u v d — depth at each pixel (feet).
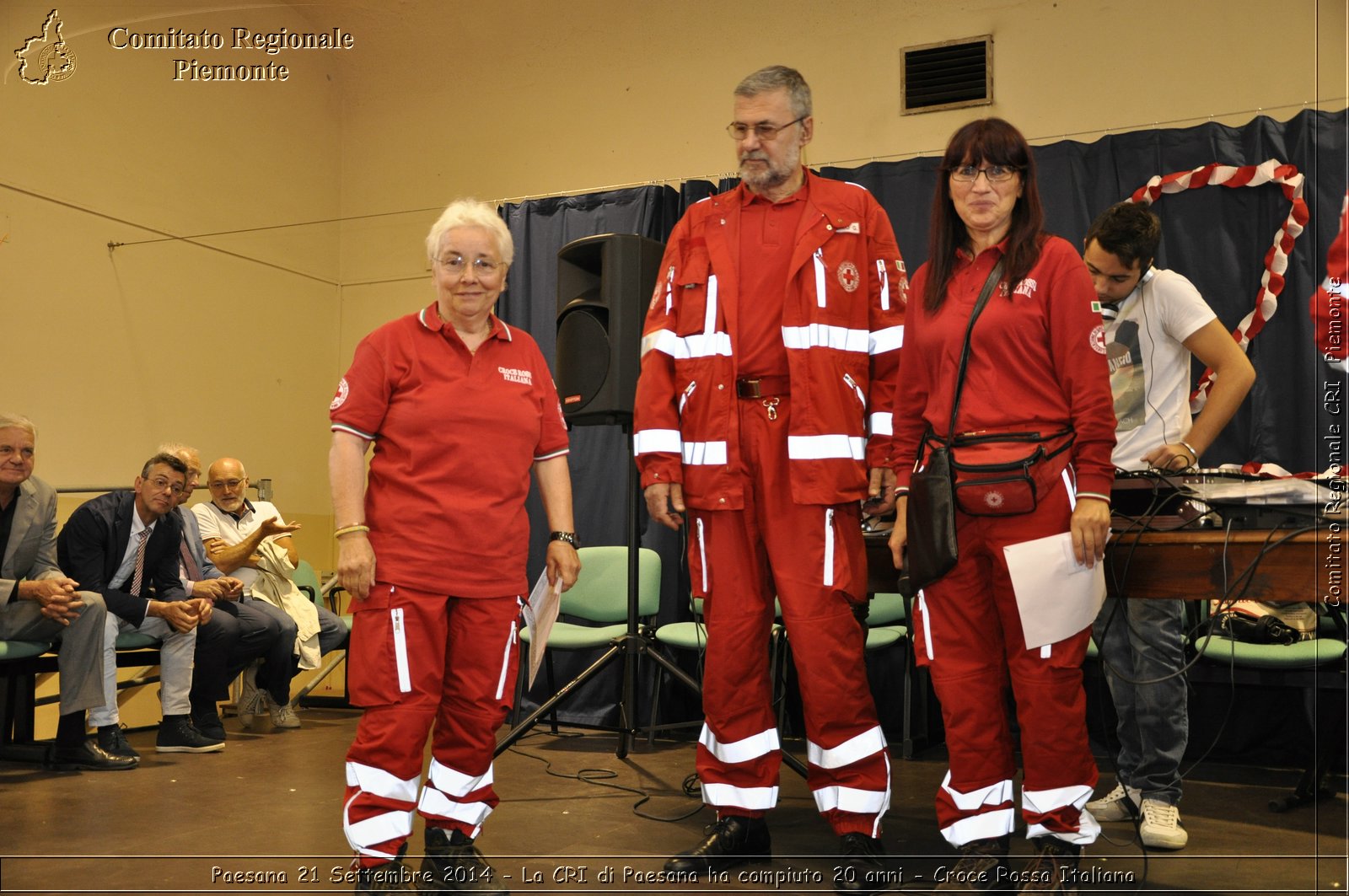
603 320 11.04
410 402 7.00
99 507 13.23
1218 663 10.50
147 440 16.06
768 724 7.69
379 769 6.66
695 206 8.07
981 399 6.72
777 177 7.52
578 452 15.47
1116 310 9.09
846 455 7.32
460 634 6.99
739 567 7.60
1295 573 6.67
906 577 7.14
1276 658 10.13
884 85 15.69
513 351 7.46
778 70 7.52
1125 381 9.01
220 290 17.10
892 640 12.71
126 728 15.14
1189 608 11.45
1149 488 7.34
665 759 12.34
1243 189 12.82
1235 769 12.01
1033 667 6.56
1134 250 8.57
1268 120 12.71
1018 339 6.64
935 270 7.00
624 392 10.94
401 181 18.93
